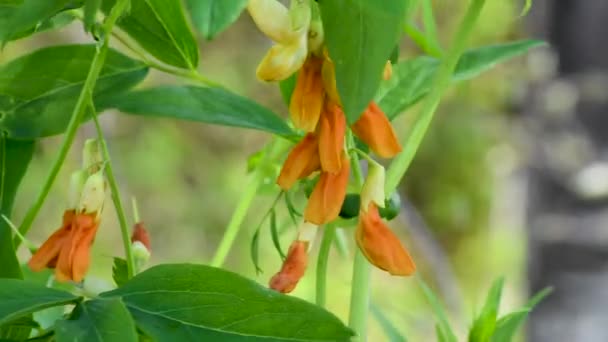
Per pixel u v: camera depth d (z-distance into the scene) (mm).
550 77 1250
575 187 1230
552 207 1248
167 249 2043
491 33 1802
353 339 444
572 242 1232
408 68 548
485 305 545
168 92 525
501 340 544
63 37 1642
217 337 442
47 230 1693
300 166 471
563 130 1242
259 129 525
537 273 1271
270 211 519
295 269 509
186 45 525
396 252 478
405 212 1503
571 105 1234
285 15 455
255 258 521
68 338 430
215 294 446
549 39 1250
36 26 493
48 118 522
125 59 527
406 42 1597
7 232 501
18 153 526
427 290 559
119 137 2033
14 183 525
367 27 420
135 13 519
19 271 501
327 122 467
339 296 1444
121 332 432
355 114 418
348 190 503
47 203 1700
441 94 496
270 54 456
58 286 547
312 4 458
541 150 1254
